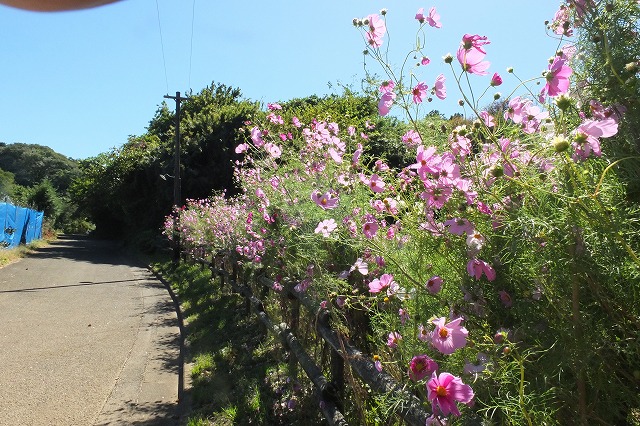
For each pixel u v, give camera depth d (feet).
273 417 11.09
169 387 15.33
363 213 8.64
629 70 4.39
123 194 95.04
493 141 5.19
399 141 9.20
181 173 71.15
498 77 5.63
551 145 4.55
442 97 6.42
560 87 4.68
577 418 4.23
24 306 29.53
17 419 13.01
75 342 21.02
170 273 45.39
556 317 4.55
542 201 4.62
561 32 5.66
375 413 7.32
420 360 5.19
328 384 9.27
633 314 4.18
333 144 10.53
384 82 6.65
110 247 96.84
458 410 4.41
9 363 17.90
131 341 21.16
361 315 8.80
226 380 14.10
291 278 12.92
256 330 17.93
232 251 22.84
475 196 5.40
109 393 14.94
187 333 21.42
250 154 15.65
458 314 5.58
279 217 12.46
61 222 172.45
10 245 70.28
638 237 4.30
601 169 4.63
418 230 6.21
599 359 4.17
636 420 4.12
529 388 4.42
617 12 4.75
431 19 6.55
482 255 5.43
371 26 6.83
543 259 4.46
